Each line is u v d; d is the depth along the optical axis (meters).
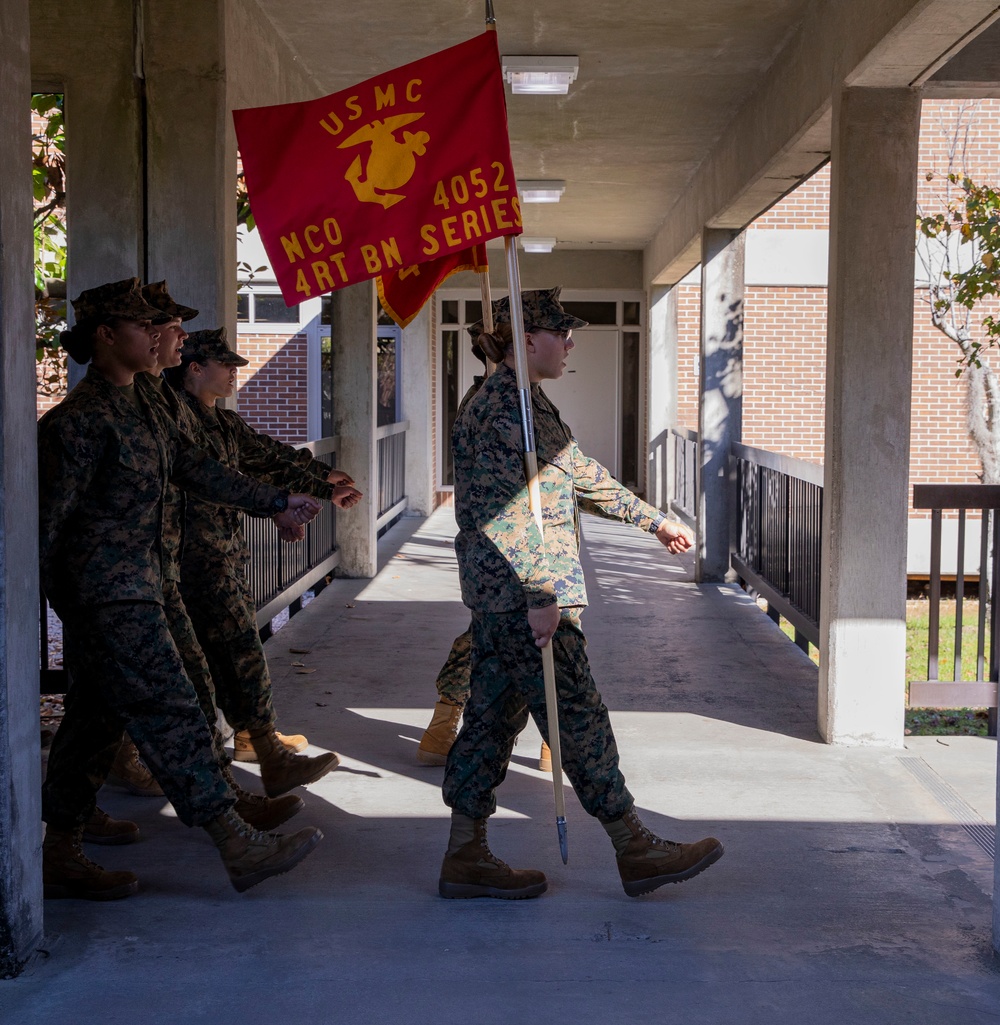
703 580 9.55
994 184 12.52
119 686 3.29
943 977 3.02
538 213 12.34
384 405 15.00
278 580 7.39
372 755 4.97
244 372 14.73
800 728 5.40
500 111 3.62
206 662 4.02
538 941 3.20
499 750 3.46
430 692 6.06
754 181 7.40
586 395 15.79
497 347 3.48
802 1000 2.89
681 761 4.89
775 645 7.23
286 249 3.70
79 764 3.49
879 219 4.97
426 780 4.63
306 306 14.63
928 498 5.16
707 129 8.48
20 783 3.04
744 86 7.35
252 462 4.41
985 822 4.20
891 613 5.08
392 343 14.95
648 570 10.27
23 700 3.05
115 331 3.30
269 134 3.71
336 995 2.90
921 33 4.31
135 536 3.31
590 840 3.98
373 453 9.73
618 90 7.46
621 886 3.59
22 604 3.03
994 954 3.15
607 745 3.36
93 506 3.27
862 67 4.71
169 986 2.95
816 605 6.54
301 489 4.44
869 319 4.99
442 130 3.64
